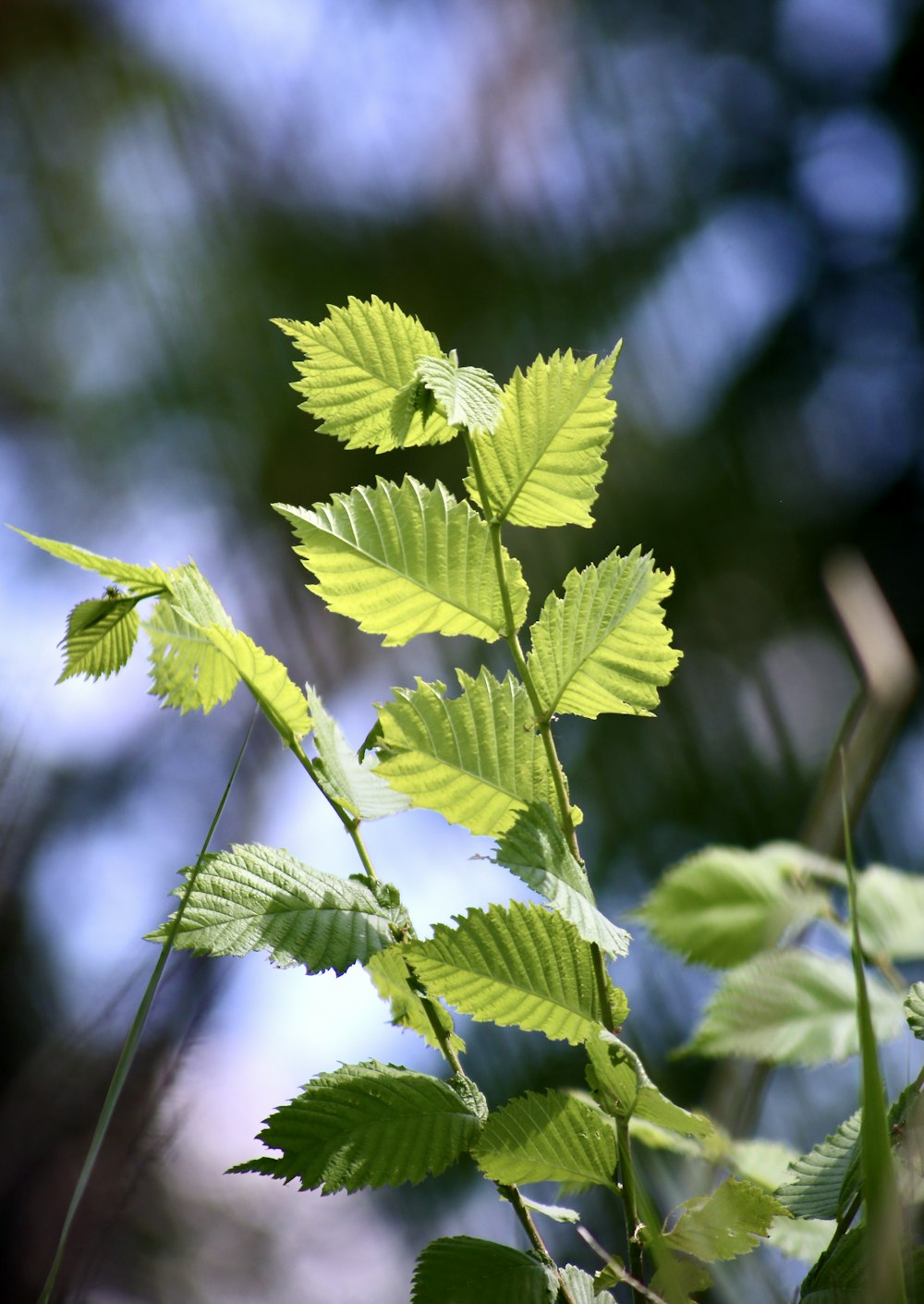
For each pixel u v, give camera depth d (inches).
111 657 60.4
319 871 59.7
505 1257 58.5
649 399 160.7
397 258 175.3
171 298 176.9
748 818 124.0
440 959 58.2
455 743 59.1
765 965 61.1
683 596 146.3
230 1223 102.3
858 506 163.2
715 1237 58.1
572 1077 81.5
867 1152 55.6
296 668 143.2
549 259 171.0
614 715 130.1
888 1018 60.9
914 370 176.2
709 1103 62.1
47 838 118.8
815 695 134.8
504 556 59.7
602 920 58.2
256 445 169.2
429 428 60.1
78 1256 58.8
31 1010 96.4
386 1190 97.2
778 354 172.9
